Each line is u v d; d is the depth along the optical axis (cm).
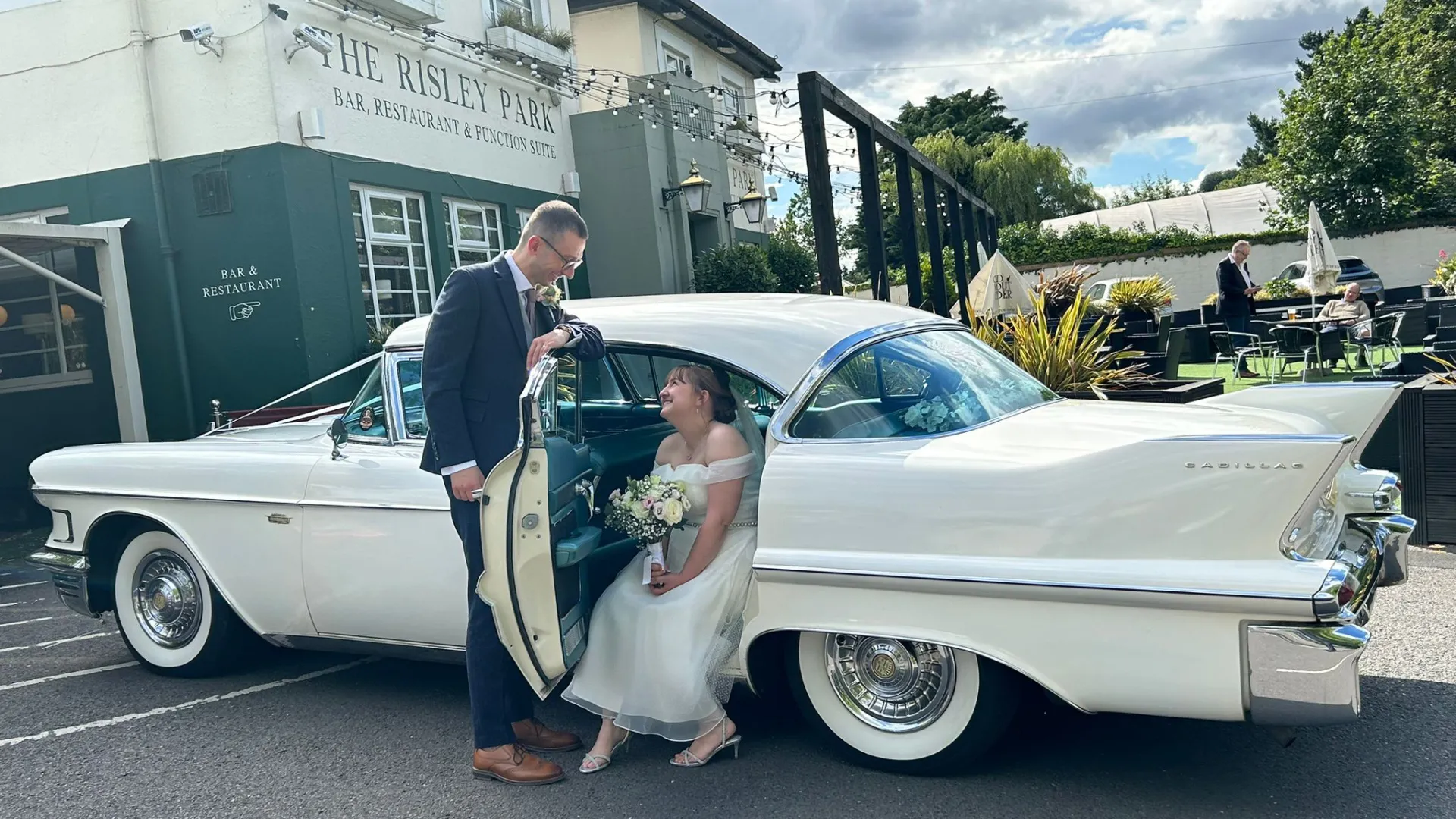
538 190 1409
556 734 373
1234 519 266
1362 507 337
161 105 997
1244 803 303
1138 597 272
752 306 378
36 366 1062
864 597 313
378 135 1102
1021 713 360
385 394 419
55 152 1029
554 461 340
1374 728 350
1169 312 2388
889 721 332
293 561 425
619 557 400
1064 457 291
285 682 470
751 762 352
